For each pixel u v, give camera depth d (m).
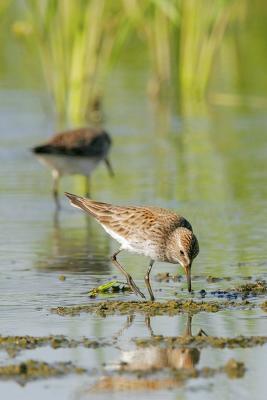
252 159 20.62
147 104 26.80
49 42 25.25
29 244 14.68
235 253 14.01
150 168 19.97
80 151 17.69
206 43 27.23
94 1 24.38
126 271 13.22
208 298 11.82
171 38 28.17
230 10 27.14
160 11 26.92
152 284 12.56
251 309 11.32
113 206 12.75
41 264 13.52
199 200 17.30
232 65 30.88
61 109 24.92
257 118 25.14
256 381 9.06
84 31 24.44
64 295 12.01
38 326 10.70
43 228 15.76
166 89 27.55
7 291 12.16
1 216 16.48
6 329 10.59
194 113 25.84
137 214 12.44
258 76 29.55
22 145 21.88
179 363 9.50
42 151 17.38
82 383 9.02
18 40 31.78
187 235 11.85
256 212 16.52
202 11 26.83
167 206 16.86
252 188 18.22
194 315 11.12
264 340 10.10
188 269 11.84
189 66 27.30
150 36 27.45
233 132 23.48
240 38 33.31
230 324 10.73
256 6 35.62
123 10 26.22
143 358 9.63
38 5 24.91
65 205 17.34
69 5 24.38
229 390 8.88
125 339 10.22
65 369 9.30
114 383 9.03
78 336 10.32
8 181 19.03
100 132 18.42
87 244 14.74
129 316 11.09
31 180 19.16
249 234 15.10
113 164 20.39
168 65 27.53
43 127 23.70
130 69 30.97
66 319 10.97
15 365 9.34
